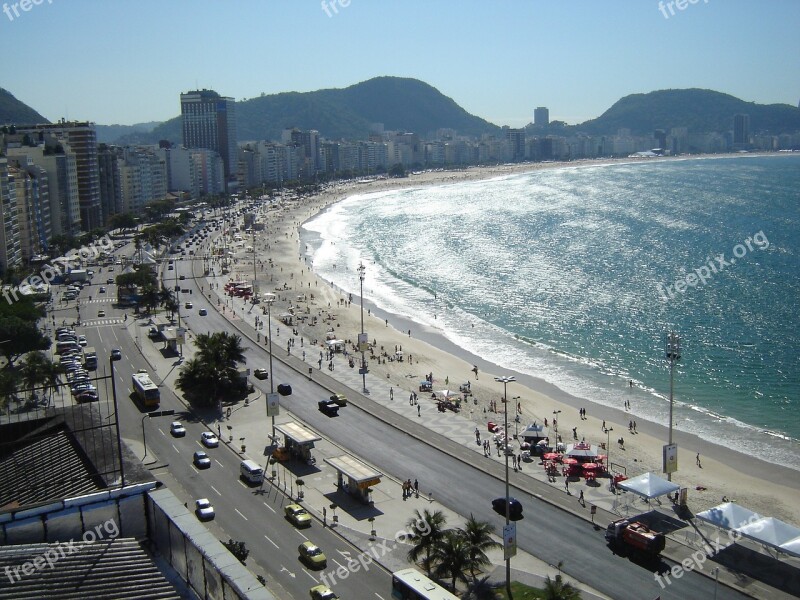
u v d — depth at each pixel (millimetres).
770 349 187000
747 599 83375
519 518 102000
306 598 83250
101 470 74688
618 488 110750
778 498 111750
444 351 193125
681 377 170125
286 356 182500
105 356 179500
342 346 190000
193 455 122562
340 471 108938
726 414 149000
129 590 51844
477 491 110625
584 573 88688
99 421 89312
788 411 149875
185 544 53750
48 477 75812
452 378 170125
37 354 154500
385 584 86438
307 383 162125
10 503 71438
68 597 50562
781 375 169250
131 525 60594
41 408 98312
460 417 142375
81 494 62188
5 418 90812
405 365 178625
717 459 127438
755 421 145375
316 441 126750
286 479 114500
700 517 94500
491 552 93562
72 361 169000
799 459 127938
